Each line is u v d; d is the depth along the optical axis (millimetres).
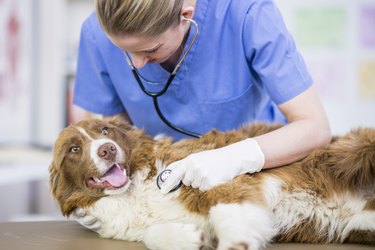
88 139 1775
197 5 1825
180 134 2039
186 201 1636
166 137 1899
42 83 4238
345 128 3744
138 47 1551
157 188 1707
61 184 1830
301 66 1768
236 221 1437
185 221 1640
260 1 1802
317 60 3730
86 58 2104
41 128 4281
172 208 1664
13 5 3992
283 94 1729
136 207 1718
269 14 1791
